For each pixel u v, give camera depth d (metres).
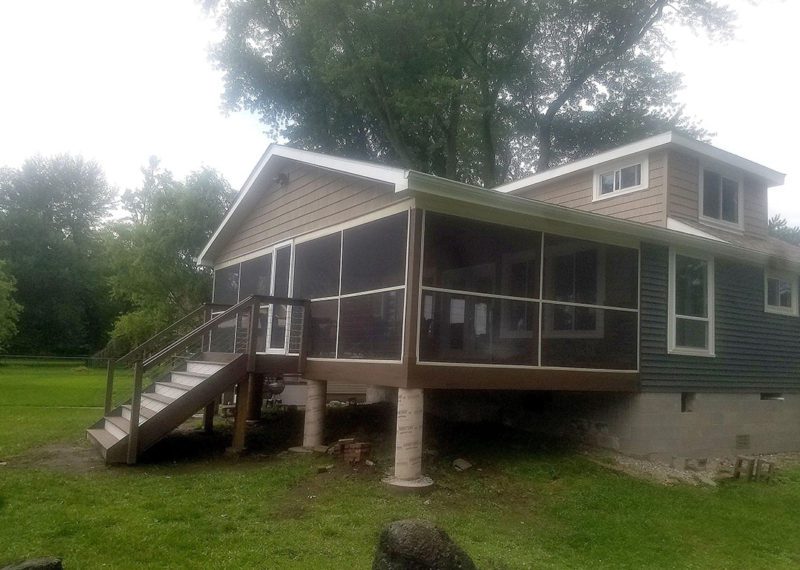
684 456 10.85
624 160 13.78
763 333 12.65
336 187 10.31
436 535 4.15
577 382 9.62
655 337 10.70
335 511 6.70
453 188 7.94
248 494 7.17
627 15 24.83
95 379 27.05
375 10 21.94
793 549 6.84
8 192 53.47
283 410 13.45
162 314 29.27
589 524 7.05
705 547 6.71
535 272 9.45
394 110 24.70
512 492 7.95
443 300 8.52
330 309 9.89
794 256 13.02
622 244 10.41
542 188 15.96
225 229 14.77
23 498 6.64
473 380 8.48
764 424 12.40
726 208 13.92
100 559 5.11
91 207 56.91
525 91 27.91
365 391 16.72
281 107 28.09
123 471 8.16
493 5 24.08
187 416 8.98
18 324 47.22
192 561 5.17
